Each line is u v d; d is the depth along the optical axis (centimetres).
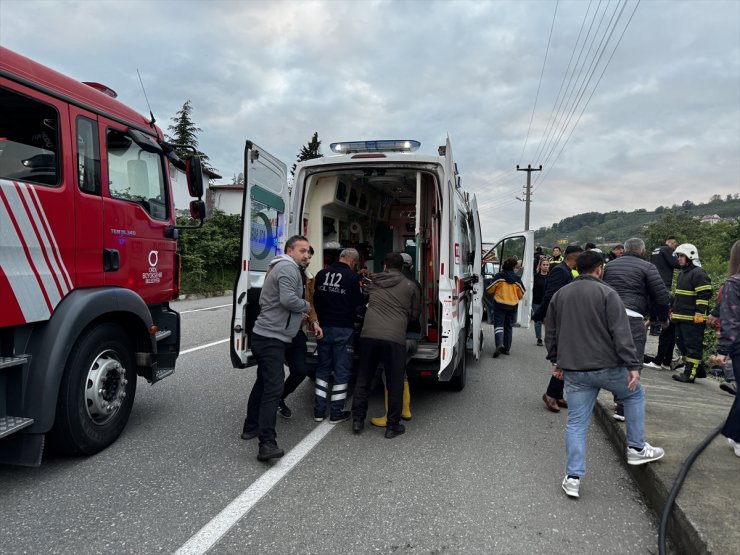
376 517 306
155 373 456
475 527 297
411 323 569
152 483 345
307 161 549
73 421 365
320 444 428
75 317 355
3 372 331
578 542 284
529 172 3978
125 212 427
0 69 318
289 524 295
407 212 862
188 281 1734
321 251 578
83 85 391
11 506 310
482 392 612
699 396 554
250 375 652
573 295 343
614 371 331
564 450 424
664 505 300
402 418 497
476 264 757
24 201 328
